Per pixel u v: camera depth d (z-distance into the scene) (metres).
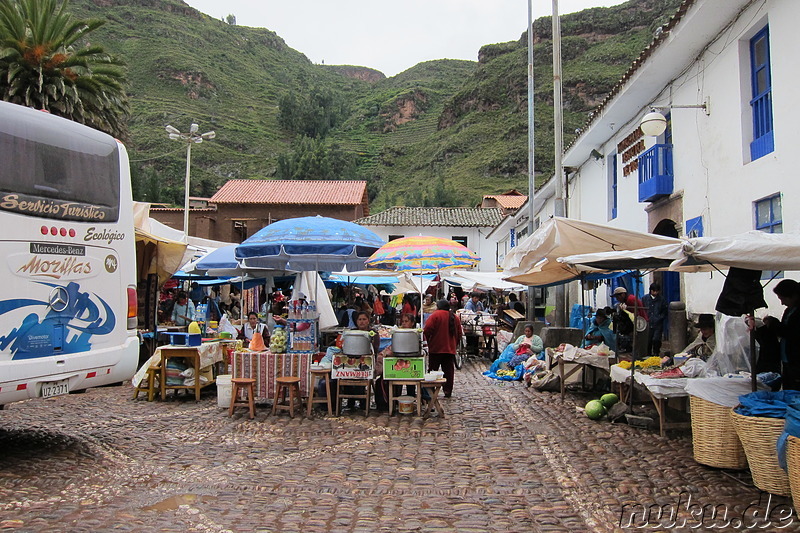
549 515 4.65
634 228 13.70
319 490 5.21
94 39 108.38
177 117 86.56
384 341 9.84
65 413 8.63
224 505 4.81
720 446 5.82
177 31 122.31
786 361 6.08
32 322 5.94
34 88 19.89
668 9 84.12
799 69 7.55
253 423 7.91
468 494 5.14
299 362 8.76
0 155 5.79
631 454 6.47
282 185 40.28
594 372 10.54
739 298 5.66
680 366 7.69
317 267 11.38
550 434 7.43
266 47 148.00
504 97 87.75
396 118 111.44
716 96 9.79
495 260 38.00
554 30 14.26
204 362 9.79
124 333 6.99
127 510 4.69
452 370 10.26
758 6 8.52
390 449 6.65
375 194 77.44
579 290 19.23
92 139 6.79
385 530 4.32
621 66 79.00
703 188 10.24
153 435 7.26
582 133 15.80
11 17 19.34
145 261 12.70
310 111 104.50
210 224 37.38
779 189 8.00
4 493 5.07
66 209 6.34
